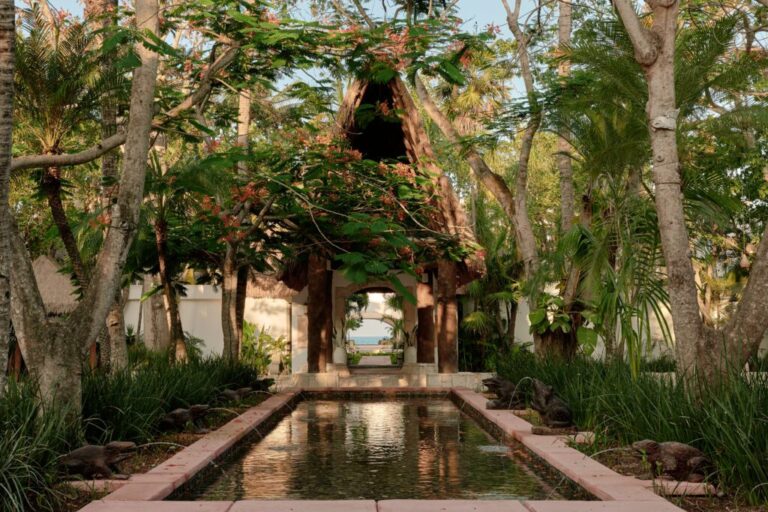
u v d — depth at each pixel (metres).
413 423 13.30
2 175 6.04
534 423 11.14
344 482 7.63
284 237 16.89
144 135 8.98
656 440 7.63
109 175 13.02
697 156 13.48
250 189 13.83
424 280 21.33
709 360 8.21
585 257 13.92
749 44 13.37
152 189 13.59
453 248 17.62
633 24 8.84
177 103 12.61
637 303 11.37
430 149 18.80
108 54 9.45
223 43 11.09
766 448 6.04
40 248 24.77
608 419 9.28
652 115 8.86
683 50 11.81
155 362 14.84
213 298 23.95
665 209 8.72
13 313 8.12
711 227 19.77
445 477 7.88
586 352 14.67
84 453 6.88
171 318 15.48
